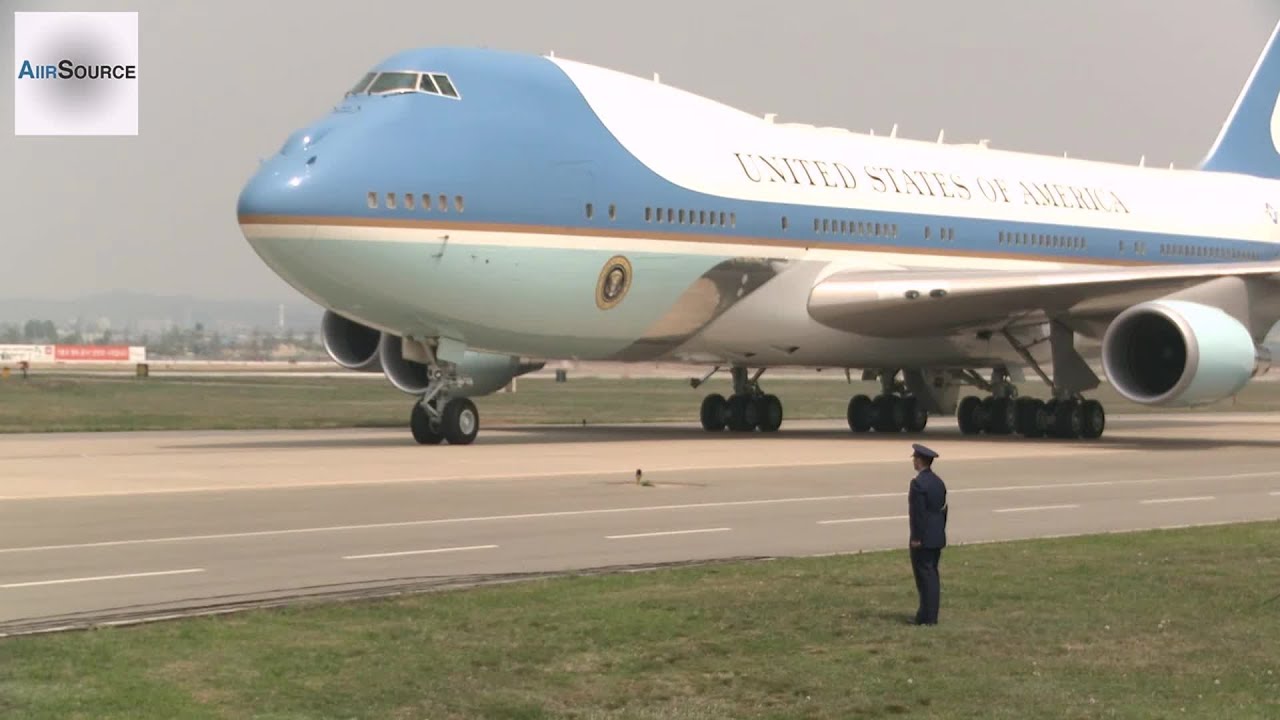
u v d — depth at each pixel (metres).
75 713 23.66
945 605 32.97
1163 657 28.33
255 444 81.75
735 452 77.06
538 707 24.61
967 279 85.56
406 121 74.88
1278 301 91.88
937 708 24.78
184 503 51.31
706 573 36.59
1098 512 51.34
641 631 29.98
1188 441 92.38
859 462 70.50
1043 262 105.81
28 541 41.78
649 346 86.81
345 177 72.25
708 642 29.16
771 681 26.41
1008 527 47.12
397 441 84.75
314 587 34.50
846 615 31.75
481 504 51.41
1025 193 105.88
